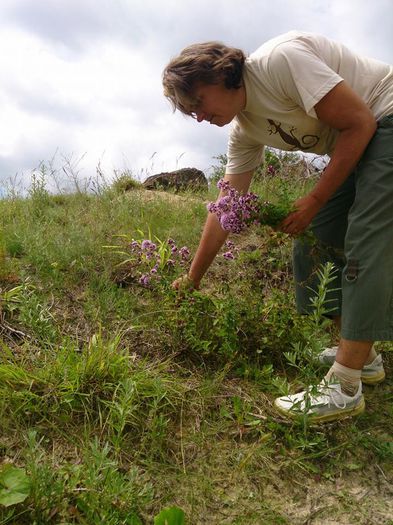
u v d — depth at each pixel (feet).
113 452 6.79
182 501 6.30
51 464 6.39
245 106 7.61
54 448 6.73
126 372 7.74
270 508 6.34
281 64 7.04
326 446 7.29
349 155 7.00
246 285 9.75
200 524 6.06
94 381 7.62
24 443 6.71
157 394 7.34
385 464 7.17
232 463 6.93
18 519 5.59
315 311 7.86
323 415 7.52
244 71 7.34
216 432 7.36
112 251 12.16
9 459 6.45
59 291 10.49
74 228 12.79
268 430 7.48
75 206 15.71
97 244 12.43
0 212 14.60
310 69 6.91
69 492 5.91
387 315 7.08
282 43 7.15
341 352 7.47
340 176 7.15
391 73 7.47
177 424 7.46
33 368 7.79
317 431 7.52
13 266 11.12
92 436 6.98
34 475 5.76
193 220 15.34
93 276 11.04
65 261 11.48
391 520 6.31
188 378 8.39
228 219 7.93
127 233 13.53
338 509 6.42
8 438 6.75
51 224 13.92
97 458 5.97
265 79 7.22
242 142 8.78
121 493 5.90
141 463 6.71
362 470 7.06
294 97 7.18
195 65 7.16
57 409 7.16
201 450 7.06
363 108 6.93
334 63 7.31
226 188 8.82
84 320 9.68
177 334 9.09
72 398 7.25
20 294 9.78
